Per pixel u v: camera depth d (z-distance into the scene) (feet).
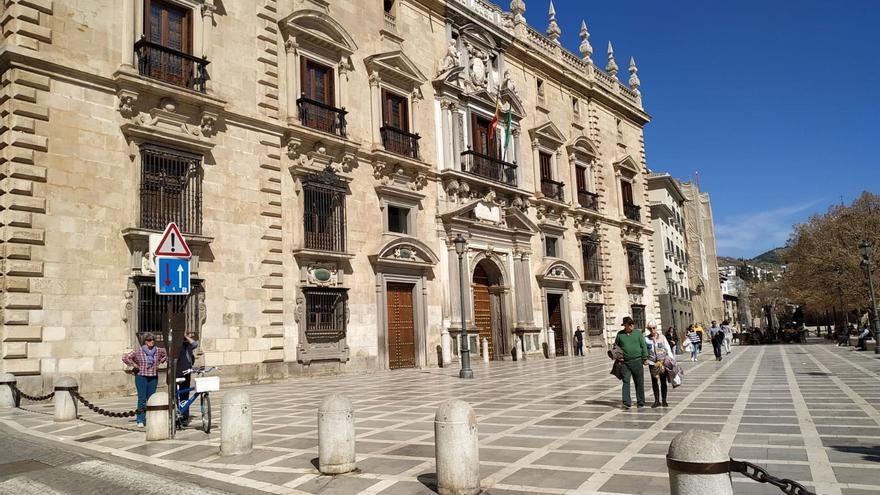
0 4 50.34
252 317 62.23
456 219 88.79
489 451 26.32
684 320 199.31
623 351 38.91
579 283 115.34
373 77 80.43
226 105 62.54
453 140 92.07
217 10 63.67
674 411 36.55
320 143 71.87
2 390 43.68
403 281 80.69
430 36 92.07
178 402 34.60
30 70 49.08
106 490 22.13
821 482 19.90
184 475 23.86
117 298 51.75
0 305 46.39
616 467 22.72
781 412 34.76
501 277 98.48
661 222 179.42
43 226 48.37
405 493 20.44
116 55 54.54
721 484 13.96
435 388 53.57
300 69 71.61
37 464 26.48
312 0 74.54
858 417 32.22
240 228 62.54
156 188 55.42
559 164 115.44
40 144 48.80
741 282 387.96
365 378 66.03
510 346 97.76
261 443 29.76
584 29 131.95
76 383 38.70
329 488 21.42
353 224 75.31
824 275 160.04
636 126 145.48
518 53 109.60
